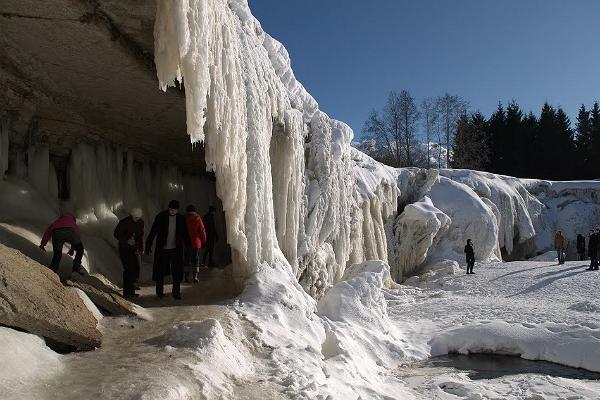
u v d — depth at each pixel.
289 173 11.48
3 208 8.16
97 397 3.96
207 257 14.12
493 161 50.25
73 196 10.02
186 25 6.36
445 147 51.66
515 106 51.78
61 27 6.93
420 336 10.77
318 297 12.66
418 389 7.47
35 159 9.45
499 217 25.98
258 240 9.20
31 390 3.90
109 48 7.41
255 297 8.18
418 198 24.42
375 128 48.75
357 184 18.84
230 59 8.38
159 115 10.02
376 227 19.12
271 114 10.77
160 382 4.37
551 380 7.98
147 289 9.09
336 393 5.76
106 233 10.27
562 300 14.02
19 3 6.43
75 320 5.29
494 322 10.99
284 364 6.12
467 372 8.76
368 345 9.16
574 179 48.56
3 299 4.62
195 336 5.61
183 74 6.80
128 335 5.96
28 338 4.65
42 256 7.65
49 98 8.85
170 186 13.22
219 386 4.83
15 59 7.75
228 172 8.46
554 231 30.33
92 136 10.31
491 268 20.22
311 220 13.05
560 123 50.09
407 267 21.72
